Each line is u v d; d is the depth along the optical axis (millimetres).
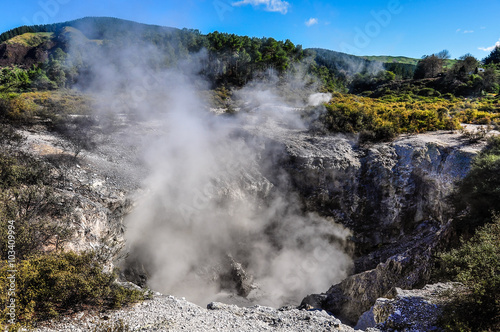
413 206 23281
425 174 22609
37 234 10453
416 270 15602
